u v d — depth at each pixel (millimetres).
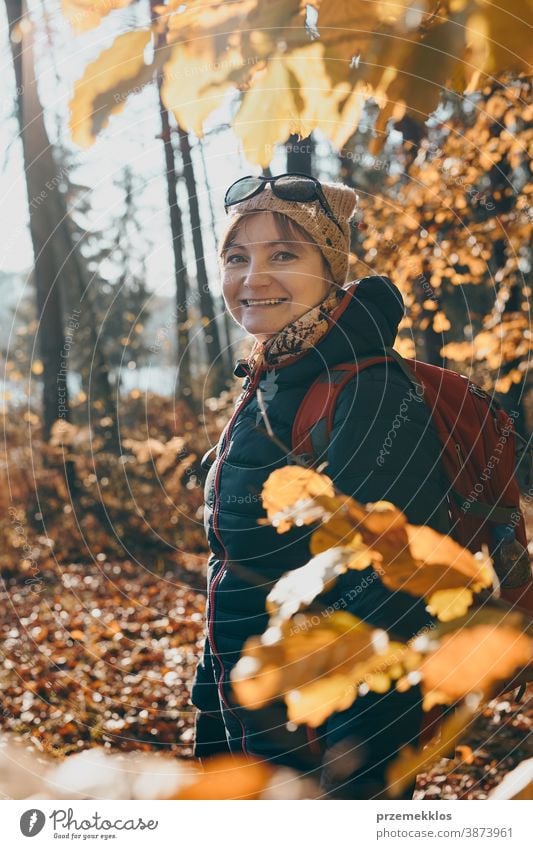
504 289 4512
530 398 4477
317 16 1037
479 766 2309
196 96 1144
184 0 1058
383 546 628
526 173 5379
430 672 560
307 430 1241
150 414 7059
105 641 4371
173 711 3359
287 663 572
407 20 1016
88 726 3037
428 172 4973
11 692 3502
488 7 977
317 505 693
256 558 1276
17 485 6477
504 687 565
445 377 1309
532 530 2443
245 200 1400
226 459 1365
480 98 4508
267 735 1184
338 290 1398
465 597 602
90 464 6891
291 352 1308
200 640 4473
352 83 1093
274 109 1154
